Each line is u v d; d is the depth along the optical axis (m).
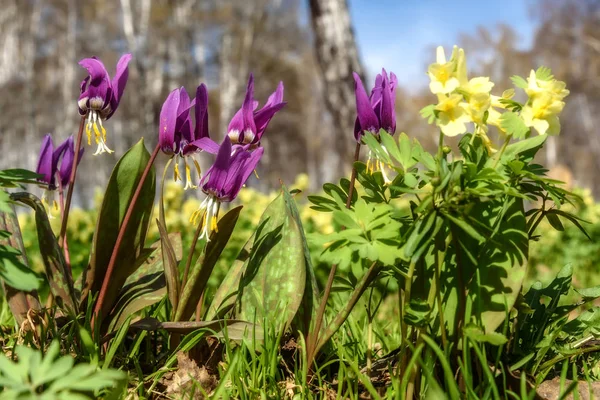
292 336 0.44
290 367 0.43
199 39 8.00
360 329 0.49
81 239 1.13
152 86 7.11
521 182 0.36
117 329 0.43
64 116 8.61
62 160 0.47
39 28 9.12
